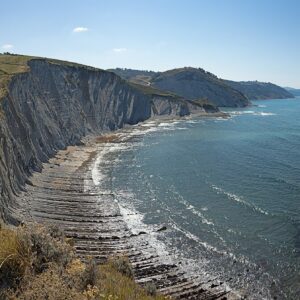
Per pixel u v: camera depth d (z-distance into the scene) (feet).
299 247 114.42
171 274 97.66
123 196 165.37
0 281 31.76
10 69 280.31
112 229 127.65
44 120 262.88
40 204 148.66
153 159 245.86
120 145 303.68
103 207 150.10
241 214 142.31
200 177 196.95
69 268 36.60
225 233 125.49
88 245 113.19
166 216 140.87
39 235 37.86
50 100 306.35
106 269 59.93
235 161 238.48
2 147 153.99
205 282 94.73
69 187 177.06
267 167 220.43
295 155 258.57
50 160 231.09
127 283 48.03
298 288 92.99
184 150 279.90
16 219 123.03
